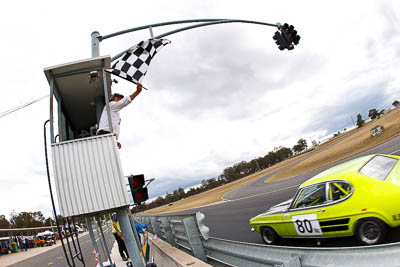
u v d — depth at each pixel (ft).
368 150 79.56
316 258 6.57
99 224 19.57
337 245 15.61
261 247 9.16
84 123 24.07
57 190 13.46
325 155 131.34
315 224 15.92
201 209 86.12
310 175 75.20
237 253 11.00
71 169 13.69
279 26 38.11
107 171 13.80
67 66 15.23
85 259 40.50
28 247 108.99
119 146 15.83
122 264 28.32
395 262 5.03
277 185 81.92
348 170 15.42
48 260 51.49
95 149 14.02
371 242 13.51
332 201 15.06
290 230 17.79
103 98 19.63
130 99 15.88
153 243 26.66
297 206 17.37
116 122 15.60
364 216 13.47
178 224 20.15
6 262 66.59
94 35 27.27
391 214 12.69
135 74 15.55
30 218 263.49
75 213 13.28
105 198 13.52
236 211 48.21
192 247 15.98
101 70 15.94
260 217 20.43
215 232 32.63
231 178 539.70
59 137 16.52
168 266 17.42
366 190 13.62
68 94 18.12
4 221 229.45
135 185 14.87
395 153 48.93
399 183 13.09
